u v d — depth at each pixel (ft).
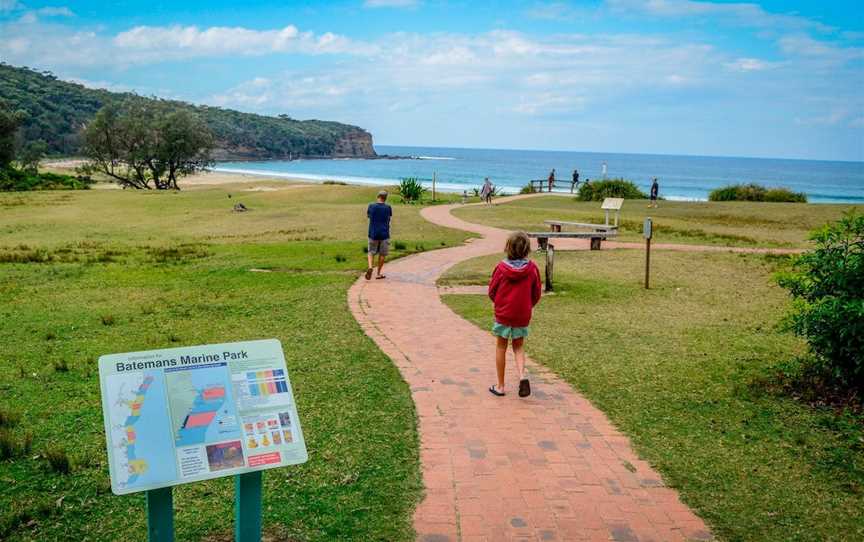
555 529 14.03
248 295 40.01
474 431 19.33
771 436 19.31
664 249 62.69
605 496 15.55
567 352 27.96
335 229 80.64
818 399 22.31
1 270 49.11
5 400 21.39
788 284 23.71
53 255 57.77
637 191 149.28
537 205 128.77
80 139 254.27
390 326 32.14
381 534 13.67
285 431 11.69
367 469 16.72
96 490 15.46
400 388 22.94
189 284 43.91
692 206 123.34
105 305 37.19
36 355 26.86
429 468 16.84
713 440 18.98
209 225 89.15
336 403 21.43
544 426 19.80
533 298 22.13
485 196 133.69
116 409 10.75
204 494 15.51
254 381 11.94
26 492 15.26
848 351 21.25
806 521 14.53
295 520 14.16
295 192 148.66
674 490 15.94
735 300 40.09
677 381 24.26
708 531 14.07
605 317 35.09
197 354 11.75
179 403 11.19
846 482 16.44
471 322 33.22
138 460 10.48
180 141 244.01
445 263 52.95
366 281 44.60
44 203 127.03
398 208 109.60
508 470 16.81
